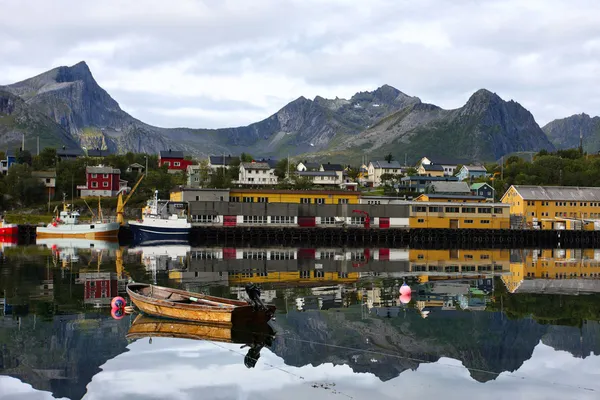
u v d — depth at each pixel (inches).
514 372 1128.8
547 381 1082.1
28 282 2059.5
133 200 6013.8
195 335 1348.4
